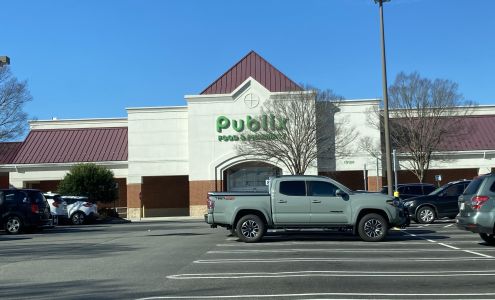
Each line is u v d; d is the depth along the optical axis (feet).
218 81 138.62
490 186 46.88
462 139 133.59
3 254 47.42
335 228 53.88
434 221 79.36
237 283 30.73
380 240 52.95
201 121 131.85
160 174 136.05
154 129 137.49
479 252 43.80
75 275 34.81
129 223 104.58
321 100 123.44
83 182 114.11
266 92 129.80
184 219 123.75
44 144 147.54
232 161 130.00
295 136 119.14
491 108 141.90
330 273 33.78
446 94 141.59
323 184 53.67
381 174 127.13
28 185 144.97
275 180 54.03
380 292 27.99
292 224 53.26
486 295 27.14
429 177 139.44
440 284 30.09
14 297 28.19
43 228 78.84
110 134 150.10
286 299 26.35
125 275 34.24
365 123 128.06
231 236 61.36
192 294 27.84
